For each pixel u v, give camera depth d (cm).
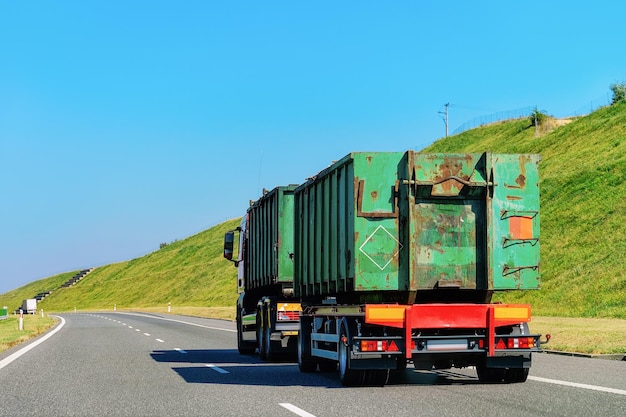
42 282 19838
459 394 1103
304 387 1239
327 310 1400
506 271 1243
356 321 1219
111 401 1081
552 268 4359
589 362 1617
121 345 2525
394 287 1224
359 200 1229
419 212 1239
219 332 3538
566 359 1703
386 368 1192
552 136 7519
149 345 2525
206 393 1163
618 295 3484
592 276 3919
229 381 1351
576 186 5481
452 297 1284
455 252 1244
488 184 1242
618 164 5450
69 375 1481
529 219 1258
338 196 1348
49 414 967
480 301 1277
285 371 1573
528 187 1262
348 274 1273
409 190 1227
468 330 1223
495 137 10531
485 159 1252
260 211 2206
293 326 1852
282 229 1962
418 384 1261
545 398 1034
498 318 1203
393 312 1179
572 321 2864
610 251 4169
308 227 1597
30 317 7462
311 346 1523
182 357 1991
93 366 1689
